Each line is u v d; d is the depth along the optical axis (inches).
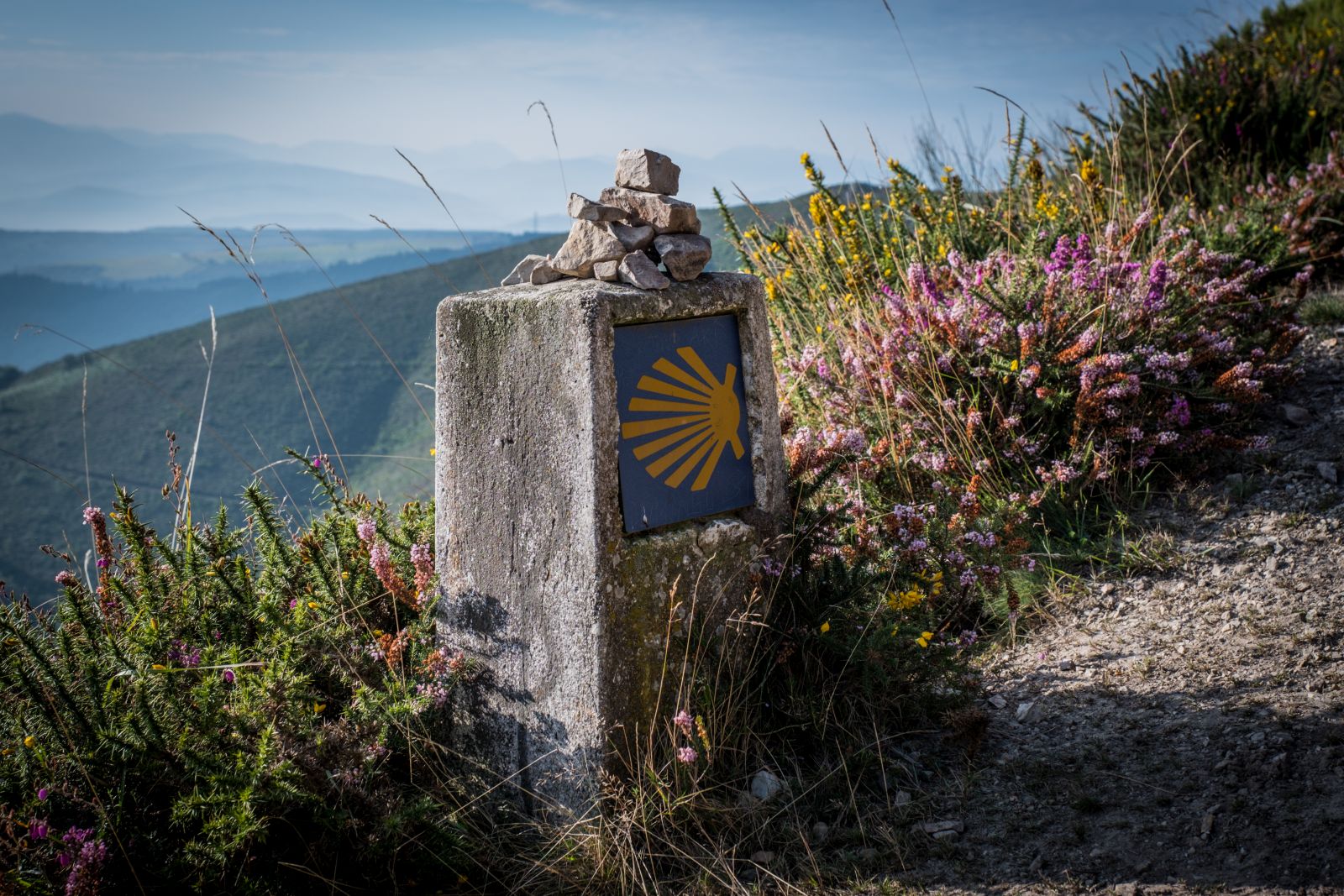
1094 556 141.7
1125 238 189.9
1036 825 95.4
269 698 99.8
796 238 218.7
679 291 105.1
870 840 97.0
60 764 94.7
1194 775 96.6
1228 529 141.6
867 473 150.2
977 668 127.2
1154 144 284.4
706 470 108.1
